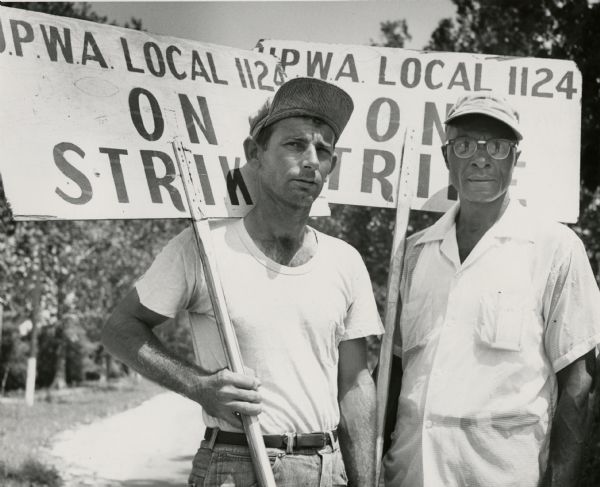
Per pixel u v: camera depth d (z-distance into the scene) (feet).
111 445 45.52
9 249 47.47
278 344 9.73
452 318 10.51
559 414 10.34
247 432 9.35
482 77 12.26
